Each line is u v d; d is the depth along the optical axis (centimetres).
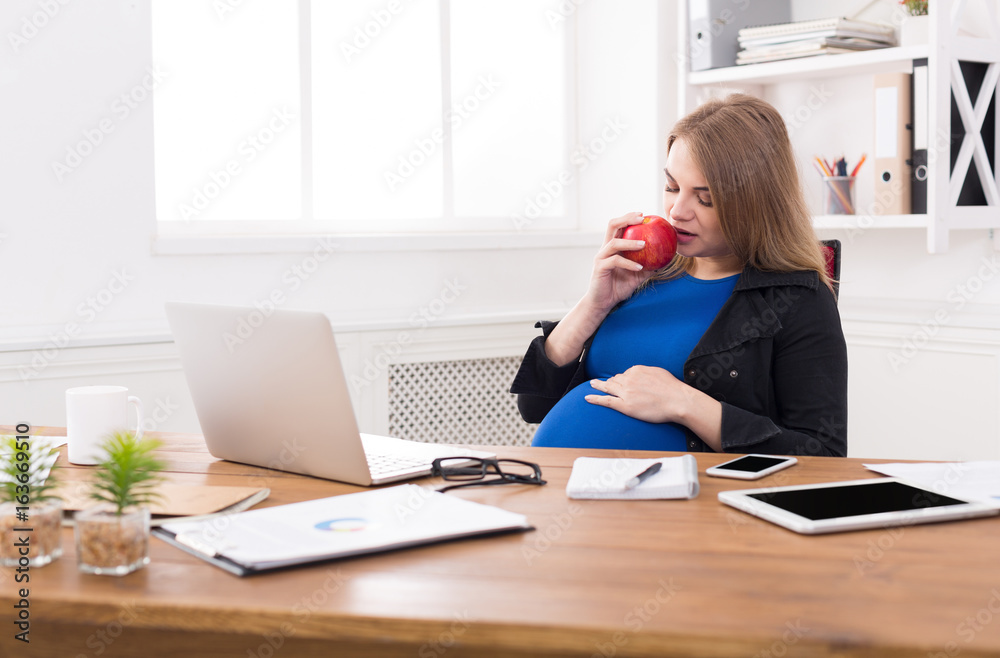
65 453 139
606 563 87
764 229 157
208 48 268
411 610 76
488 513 100
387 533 93
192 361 131
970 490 109
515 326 295
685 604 76
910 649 69
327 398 115
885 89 238
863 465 125
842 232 280
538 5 317
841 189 255
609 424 152
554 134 320
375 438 146
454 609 76
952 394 258
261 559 85
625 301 173
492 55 316
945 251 233
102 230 239
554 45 318
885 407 272
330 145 291
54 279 234
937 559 87
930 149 231
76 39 233
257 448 128
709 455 133
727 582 82
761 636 70
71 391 132
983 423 252
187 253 250
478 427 296
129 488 88
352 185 296
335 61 289
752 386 154
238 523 96
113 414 132
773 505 103
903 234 267
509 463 127
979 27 246
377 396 274
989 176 241
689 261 174
